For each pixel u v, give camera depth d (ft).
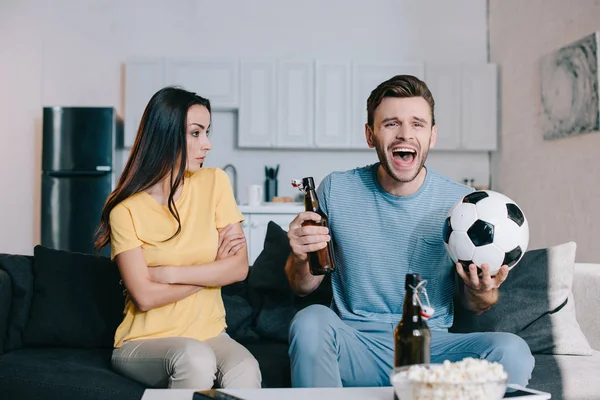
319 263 5.87
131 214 6.75
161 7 18.22
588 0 13.51
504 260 5.55
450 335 6.07
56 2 17.97
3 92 17.83
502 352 5.50
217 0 18.37
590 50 13.03
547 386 6.36
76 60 17.97
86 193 16.19
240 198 18.20
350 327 6.12
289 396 4.35
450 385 3.51
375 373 6.15
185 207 7.02
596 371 6.56
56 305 7.55
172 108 6.86
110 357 7.16
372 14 18.65
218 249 7.06
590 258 13.29
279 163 18.28
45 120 16.21
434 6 18.74
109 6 18.10
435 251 6.50
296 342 5.57
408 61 18.63
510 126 17.29
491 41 18.48
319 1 18.57
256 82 17.39
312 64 17.48
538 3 15.71
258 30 18.44
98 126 16.22
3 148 17.83
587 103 13.19
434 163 18.58
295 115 17.44
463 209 5.69
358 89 17.54
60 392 6.21
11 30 17.88
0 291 7.30
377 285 6.55
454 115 17.76
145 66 17.21
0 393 6.33
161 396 4.35
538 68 15.69
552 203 14.96
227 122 18.15
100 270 7.76
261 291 8.05
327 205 6.74
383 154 6.26
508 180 17.42
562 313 7.39
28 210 17.83
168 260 6.73
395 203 6.53
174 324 6.59
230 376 6.08
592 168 13.23
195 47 18.29
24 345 7.56
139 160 6.88
